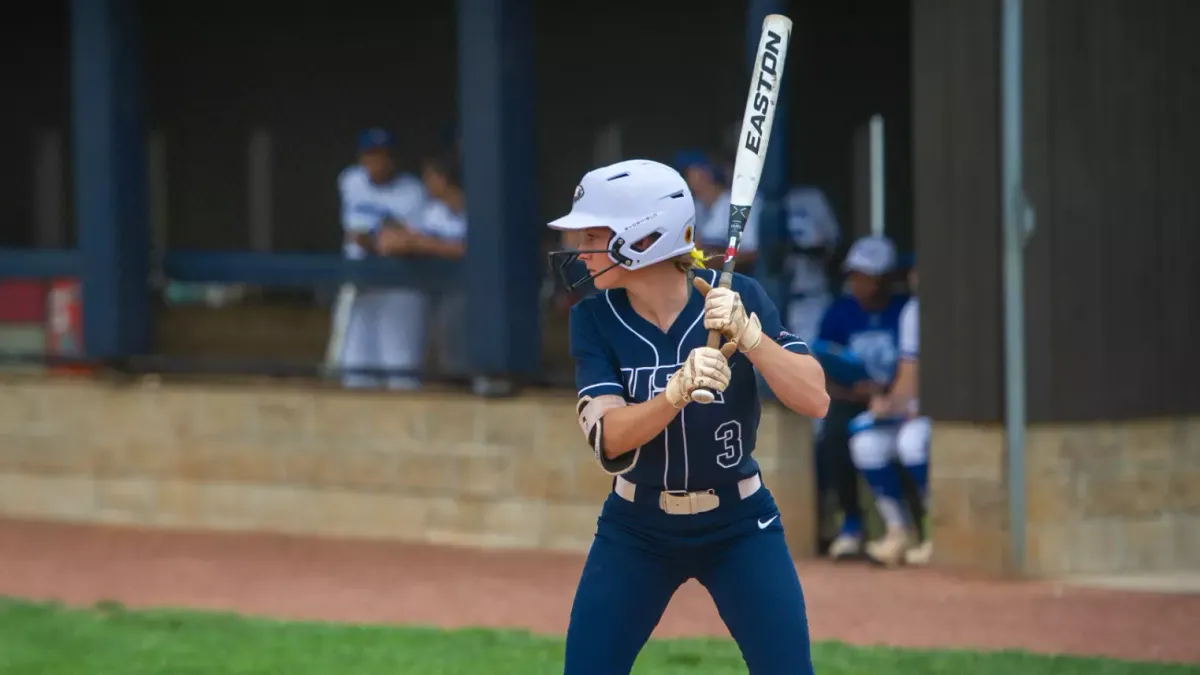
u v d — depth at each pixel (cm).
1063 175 2895
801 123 3772
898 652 2242
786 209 3080
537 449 3266
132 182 3622
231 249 3988
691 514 1380
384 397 3397
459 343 3547
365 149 3606
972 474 2939
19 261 3725
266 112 3972
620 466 1346
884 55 3728
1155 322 2986
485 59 3253
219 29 3975
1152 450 2997
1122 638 2383
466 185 3288
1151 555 2992
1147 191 2969
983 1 2877
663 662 2191
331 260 3578
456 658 2247
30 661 2267
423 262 3509
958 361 2933
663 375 1372
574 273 2891
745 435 1378
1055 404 2903
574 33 4000
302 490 3475
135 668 2217
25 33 4100
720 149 3903
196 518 3569
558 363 3594
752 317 1323
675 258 1385
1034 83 2867
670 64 3941
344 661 2241
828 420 3114
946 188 2930
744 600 1381
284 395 3484
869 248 3152
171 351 3872
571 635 1416
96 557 3212
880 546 3016
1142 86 2956
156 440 3600
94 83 3581
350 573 3014
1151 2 2956
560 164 4028
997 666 2144
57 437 3694
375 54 3953
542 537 3269
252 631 2458
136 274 3634
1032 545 2908
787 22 1477
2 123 4141
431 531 3362
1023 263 2877
